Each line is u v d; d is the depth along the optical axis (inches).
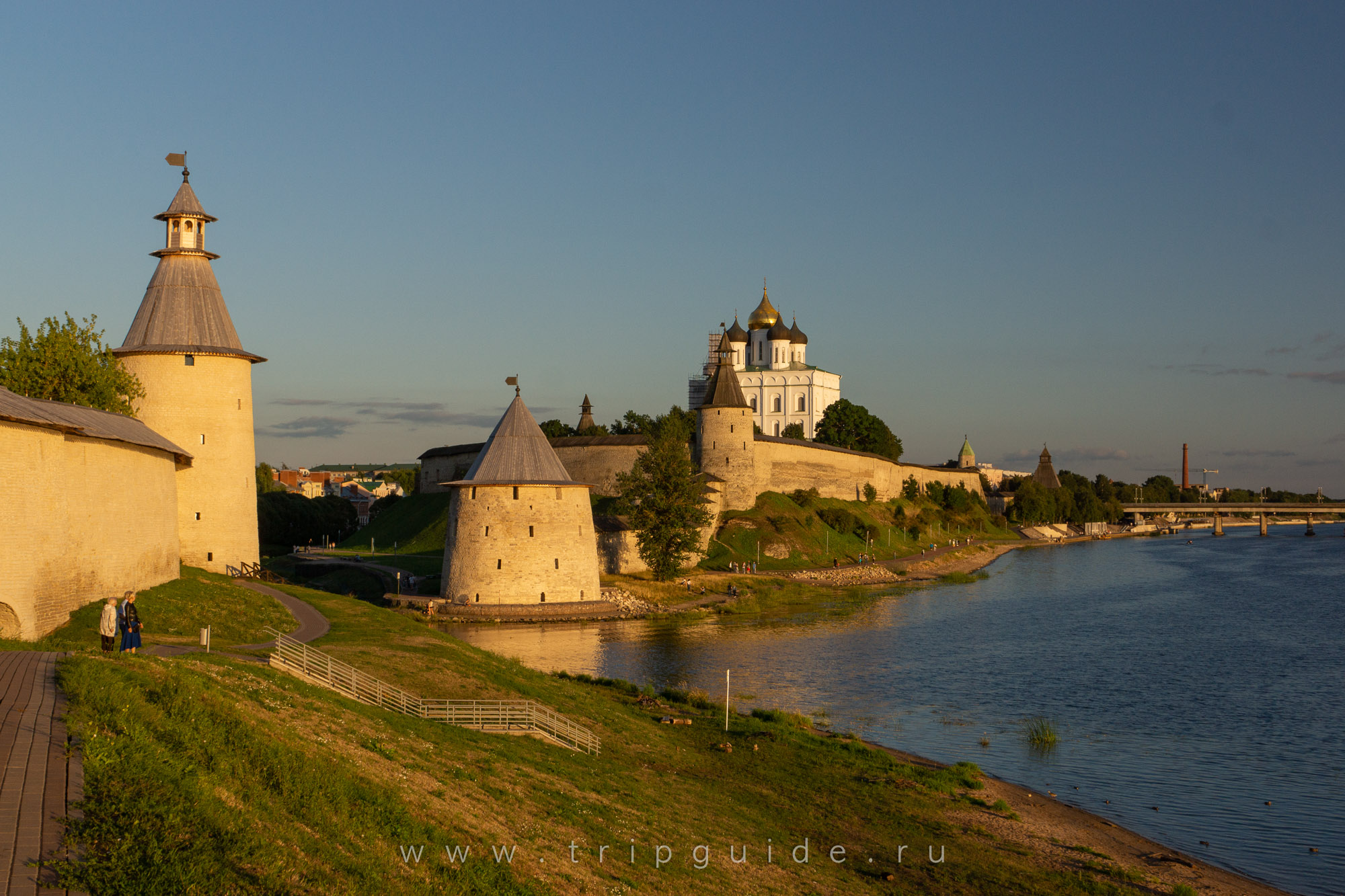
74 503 1371.8
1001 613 3157.0
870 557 4534.9
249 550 2258.9
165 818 506.9
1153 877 1034.7
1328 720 1731.1
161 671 833.5
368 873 579.2
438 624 2824.8
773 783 1235.2
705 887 820.6
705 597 3356.3
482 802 839.7
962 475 7283.5
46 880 415.2
